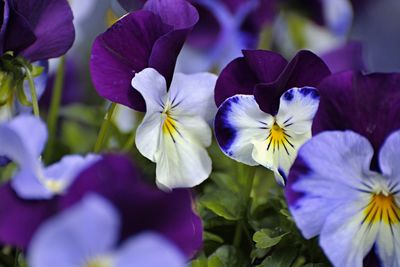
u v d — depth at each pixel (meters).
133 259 0.24
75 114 0.41
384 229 0.29
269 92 0.31
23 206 0.26
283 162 0.31
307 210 0.29
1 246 0.33
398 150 0.29
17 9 0.32
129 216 0.26
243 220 0.33
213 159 0.38
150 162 0.37
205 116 0.32
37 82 0.34
